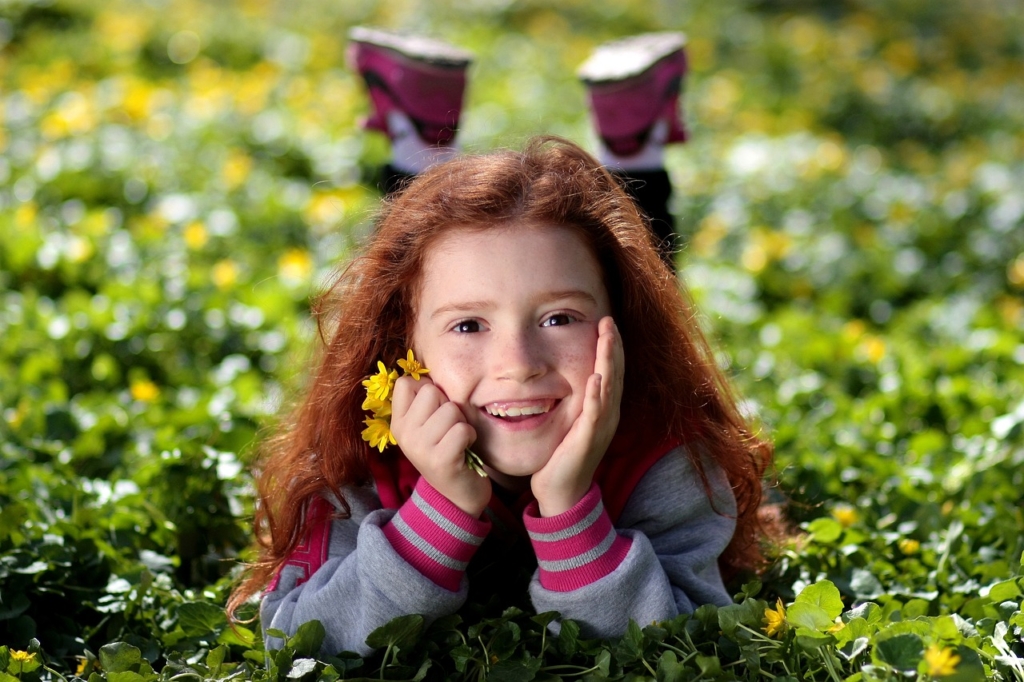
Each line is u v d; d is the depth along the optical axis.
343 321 2.17
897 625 1.84
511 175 2.01
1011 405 3.69
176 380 4.04
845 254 5.83
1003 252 5.96
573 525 1.90
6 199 5.70
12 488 2.78
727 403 2.34
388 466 2.14
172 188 6.00
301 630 1.95
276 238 5.59
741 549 2.35
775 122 9.03
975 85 10.79
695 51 10.69
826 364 4.27
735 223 6.39
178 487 2.76
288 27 10.79
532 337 1.91
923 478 3.05
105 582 2.45
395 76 3.39
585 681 1.92
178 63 9.10
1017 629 2.06
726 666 1.96
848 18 12.79
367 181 6.65
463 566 1.93
